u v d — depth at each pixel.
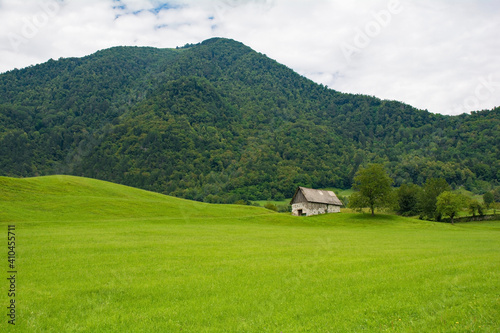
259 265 24.98
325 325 13.80
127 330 13.57
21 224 49.12
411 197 118.38
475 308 14.87
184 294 18.03
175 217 70.38
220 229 55.41
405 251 32.31
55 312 15.62
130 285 19.56
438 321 13.84
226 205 97.56
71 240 36.09
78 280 20.72
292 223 77.69
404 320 14.09
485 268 22.12
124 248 32.00
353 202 92.31
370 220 83.94
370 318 14.44
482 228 82.62
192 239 40.41
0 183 70.62
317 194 103.56
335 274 21.97
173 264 25.31
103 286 19.25
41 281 20.41
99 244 33.78
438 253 30.77
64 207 64.75
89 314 15.39
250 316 15.00
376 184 89.75
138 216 66.69
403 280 19.70
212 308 15.90
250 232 52.25
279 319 14.59
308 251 32.16
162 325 13.96
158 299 17.38
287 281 20.48
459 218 108.50
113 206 70.81
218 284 19.86
